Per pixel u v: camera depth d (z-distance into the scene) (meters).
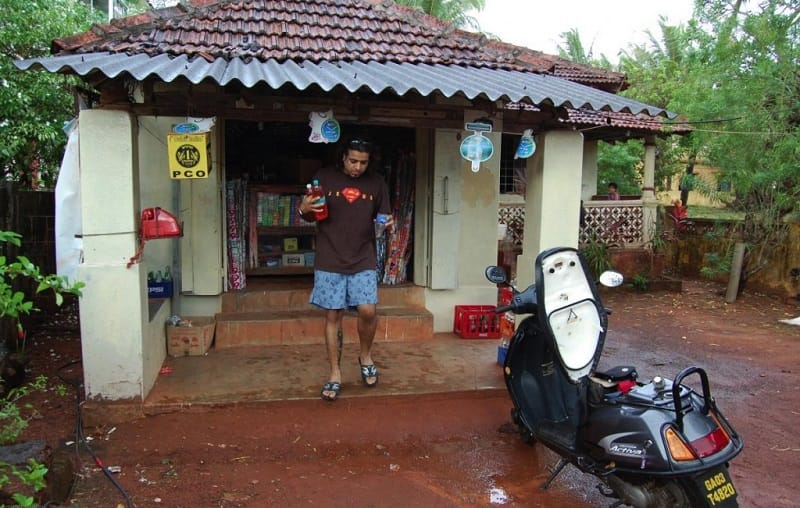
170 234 4.52
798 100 9.28
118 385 4.39
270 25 5.92
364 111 4.71
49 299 7.55
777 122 9.41
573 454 3.38
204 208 6.00
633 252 12.15
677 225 13.46
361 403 4.69
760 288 11.16
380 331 6.27
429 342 6.30
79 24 7.84
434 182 6.56
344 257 4.63
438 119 4.89
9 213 6.72
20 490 2.98
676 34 11.52
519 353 4.05
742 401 5.31
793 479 3.83
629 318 9.15
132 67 3.91
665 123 11.57
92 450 3.96
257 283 6.82
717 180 10.79
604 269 11.64
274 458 3.94
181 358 5.55
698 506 2.84
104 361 4.36
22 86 7.20
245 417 4.46
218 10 5.96
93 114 4.23
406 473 3.80
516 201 12.90
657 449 2.84
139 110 4.35
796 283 10.34
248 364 5.39
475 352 5.93
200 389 4.75
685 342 7.58
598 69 10.11
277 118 4.57
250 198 6.79
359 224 4.64
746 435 4.54
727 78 9.81
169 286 5.90
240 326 5.93
